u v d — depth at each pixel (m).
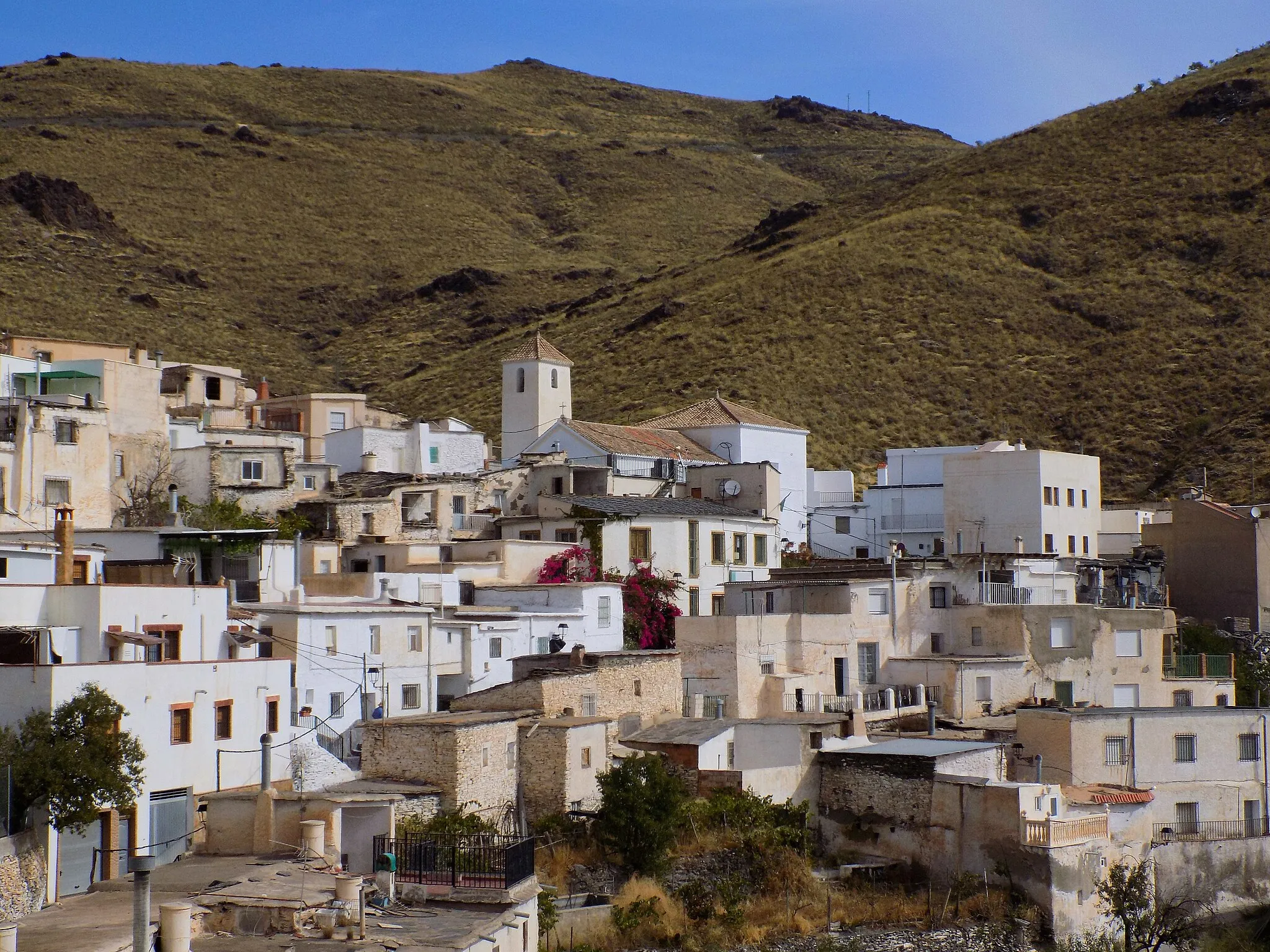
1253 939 63.47
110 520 87.81
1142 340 173.38
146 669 51.59
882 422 162.62
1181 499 114.31
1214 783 71.25
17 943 37.72
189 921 35.78
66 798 46.03
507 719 59.59
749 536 96.81
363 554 86.88
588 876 56.00
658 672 69.38
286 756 57.22
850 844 62.81
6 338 111.19
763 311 185.50
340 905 39.53
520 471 101.94
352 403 122.56
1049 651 79.81
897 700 76.06
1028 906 58.41
